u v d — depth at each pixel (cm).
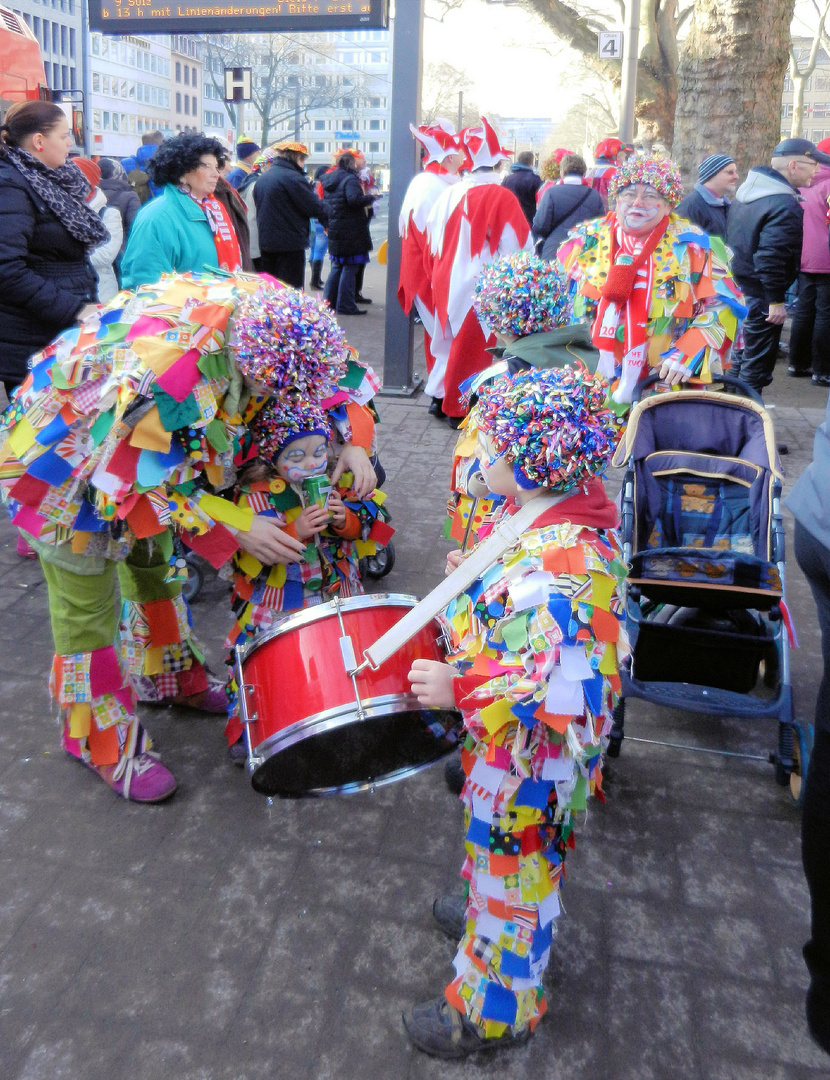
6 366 423
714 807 298
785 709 294
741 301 407
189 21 702
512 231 558
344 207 1018
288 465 257
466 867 206
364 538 295
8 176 400
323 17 692
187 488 241
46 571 273
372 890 261
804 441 637
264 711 210
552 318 274
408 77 661
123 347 231
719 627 320
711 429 345
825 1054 216
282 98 7200
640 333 407
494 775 185
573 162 763
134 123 6906
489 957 197
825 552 185
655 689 309
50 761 310
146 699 337
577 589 172
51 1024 219
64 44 5916
